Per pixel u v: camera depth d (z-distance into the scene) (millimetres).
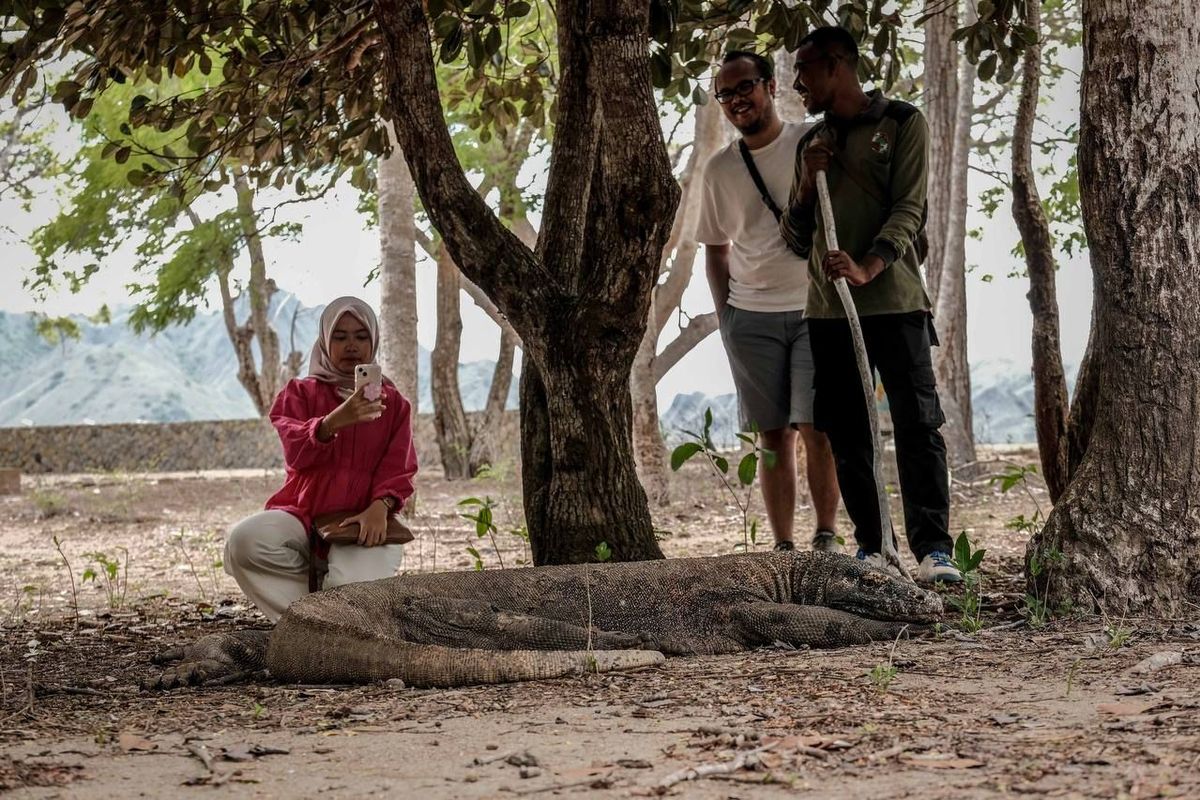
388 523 5895
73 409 96125
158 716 4027
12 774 3105
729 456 19344
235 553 5781
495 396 22422
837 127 6211
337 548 5820
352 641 4629
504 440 23172
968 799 2588
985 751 2969
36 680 5129
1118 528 5242
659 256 5816
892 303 6141
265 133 7500
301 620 4754
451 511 14984
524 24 13891
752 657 4906
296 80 7062
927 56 16094
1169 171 5395
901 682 3977
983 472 17047
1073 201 18703
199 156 7273
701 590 5430
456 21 6617
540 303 5914
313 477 5883
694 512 13703
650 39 6242
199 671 4906
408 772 3047
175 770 3162
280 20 6844
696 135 14648
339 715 3863
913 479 6273
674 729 3410
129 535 13938
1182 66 5406
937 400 6324
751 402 7062
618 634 5176
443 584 5238
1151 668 3951
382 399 5953
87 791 2949
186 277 22469
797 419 6883
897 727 3279
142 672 5266
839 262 5500
